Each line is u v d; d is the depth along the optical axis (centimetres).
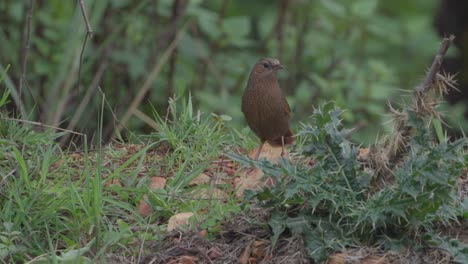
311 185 812
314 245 809
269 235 858
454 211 820
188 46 1628
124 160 1048
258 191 838
